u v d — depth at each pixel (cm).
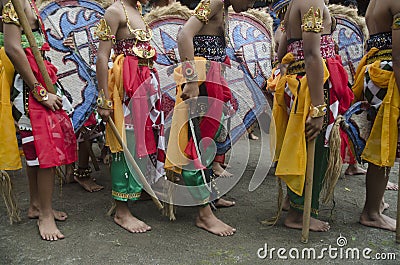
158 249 231
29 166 266
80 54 307
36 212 274
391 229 255
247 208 294
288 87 249
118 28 252
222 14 256
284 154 243
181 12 329
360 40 376
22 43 238
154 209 293
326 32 242
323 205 297
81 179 332
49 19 302
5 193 255
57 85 259
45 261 217
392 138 240
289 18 244
